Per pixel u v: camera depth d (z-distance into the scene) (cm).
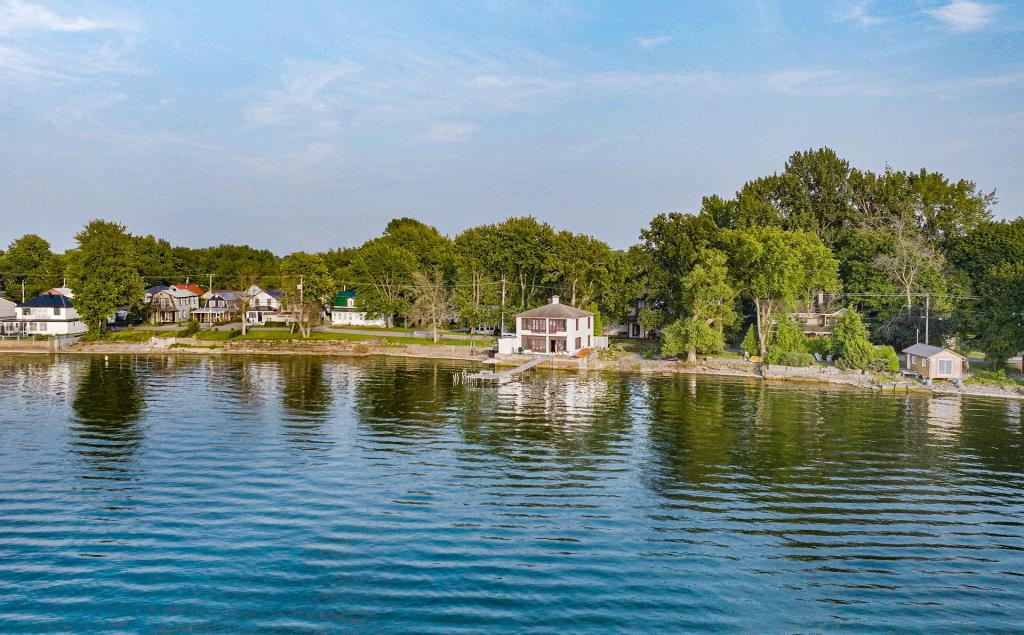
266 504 5300
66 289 18200
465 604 3862
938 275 13700
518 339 14012
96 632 3562
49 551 4459
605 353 13938
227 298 19950
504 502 5422
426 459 6562
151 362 13425
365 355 14925
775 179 18100
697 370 12412
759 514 5238
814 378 11406
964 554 4588
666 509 5322
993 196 17338
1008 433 7706
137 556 4391
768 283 12738
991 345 11012
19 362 13300
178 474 6006
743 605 3906
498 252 16588
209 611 3759
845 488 5834
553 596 3962
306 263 16675
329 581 4091
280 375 11788
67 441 7081
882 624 3738
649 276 14538
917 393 10319
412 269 18438
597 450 6950
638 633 3612
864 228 15775
